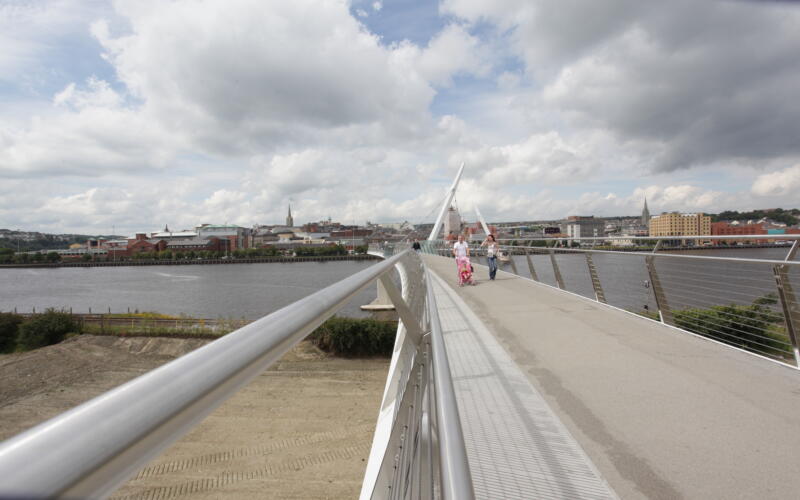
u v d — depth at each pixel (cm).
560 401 412
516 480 289
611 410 388
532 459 313
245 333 82
